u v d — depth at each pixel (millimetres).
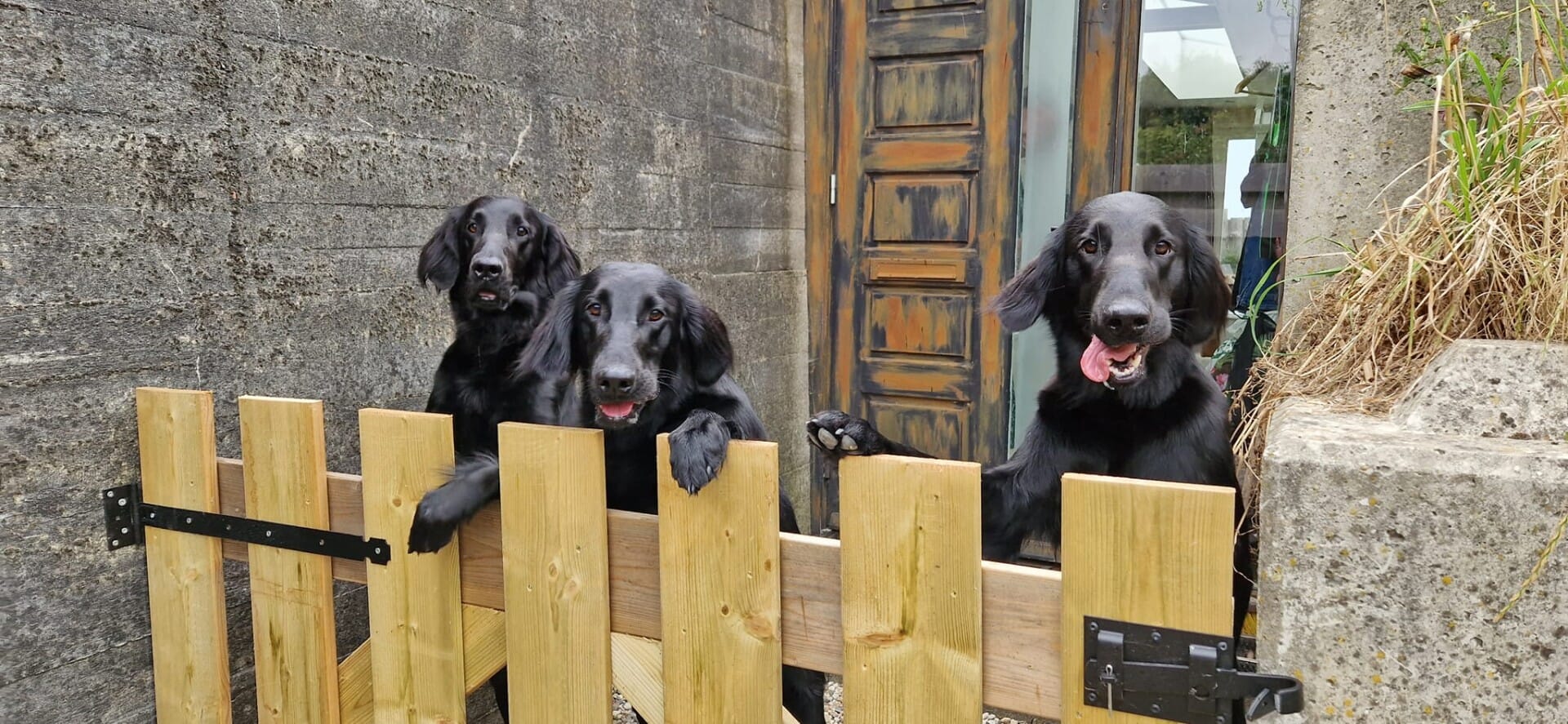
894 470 1534
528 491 1859
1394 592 1278
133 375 2279
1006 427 4734
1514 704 1243
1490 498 1213
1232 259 4426
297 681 2217
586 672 1856
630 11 3898
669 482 1733
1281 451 1334
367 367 2912
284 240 2627
